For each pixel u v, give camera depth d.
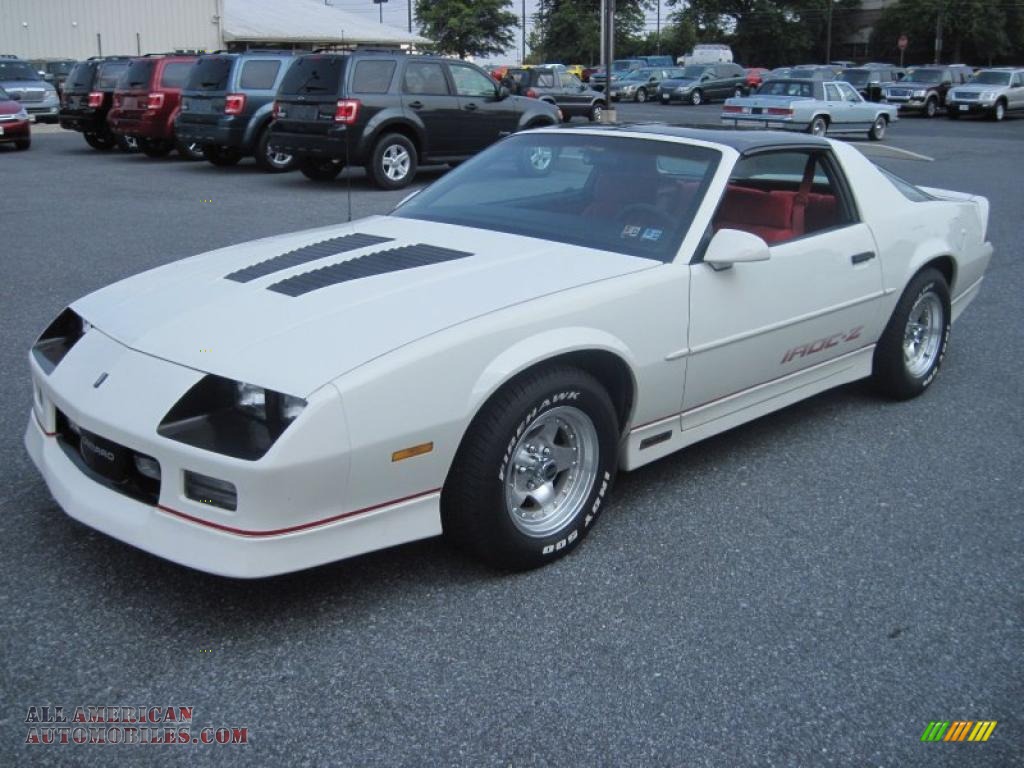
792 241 4.36
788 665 2.97
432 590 3.32
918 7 63.16
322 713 2.67
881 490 4.26
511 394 3.21
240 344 2.98
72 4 34.69
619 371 3.64
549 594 3.32
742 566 3.56
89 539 3.56
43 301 7.11
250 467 2.73
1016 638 3.16
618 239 3.96
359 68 13.45
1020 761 2.60
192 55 17.56
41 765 2.45
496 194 4.44
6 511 3.76
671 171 4.18
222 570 2.80
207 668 2.85
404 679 2.83
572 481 3.57
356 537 2.98
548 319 3.30
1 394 5.05
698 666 2.95
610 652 3.00
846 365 4.93
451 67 14.45
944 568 3.59
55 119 26.36
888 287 4.89
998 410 5.34
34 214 11.12
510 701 2.75
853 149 4.95
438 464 3.08
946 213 5.39
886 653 3.06
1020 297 8.02
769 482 4.31
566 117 28.31
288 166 16.22
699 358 3.88
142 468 2.99
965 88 34.12
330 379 2.83
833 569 3.56
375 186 14.19
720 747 2.61
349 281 3.38
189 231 10.12
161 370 2.98
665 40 73.50
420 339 3.02
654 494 4.16
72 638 2.96
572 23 67.62
